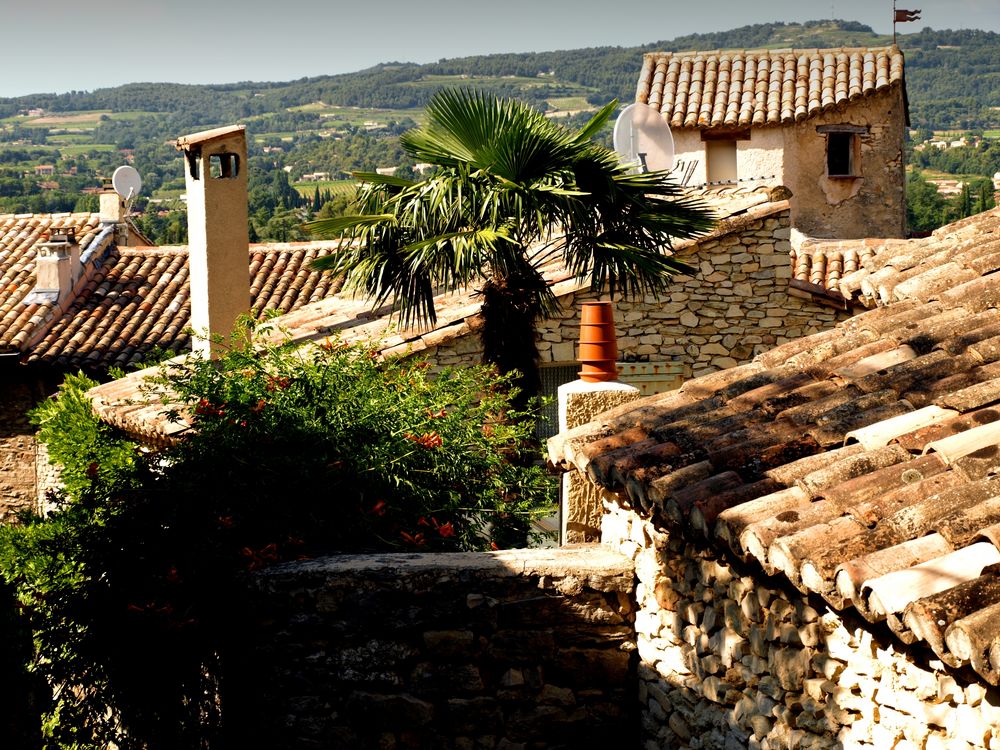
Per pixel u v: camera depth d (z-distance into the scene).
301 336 12.85
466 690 6.41
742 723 5.34
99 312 21.94
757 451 5.38
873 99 21.42
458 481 8.80
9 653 6.92
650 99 21.72
